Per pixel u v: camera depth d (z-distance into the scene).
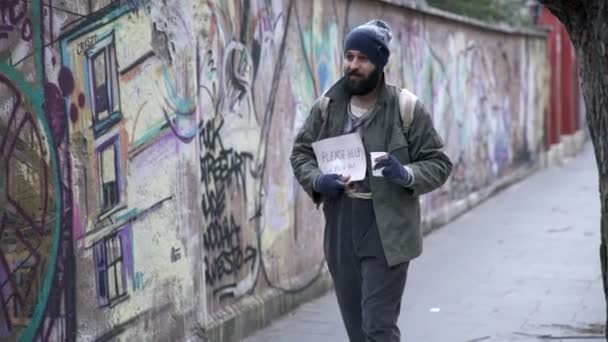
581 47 8.70
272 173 11.99
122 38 8.52
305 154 8.02
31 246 7.30
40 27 7.38
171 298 9.41
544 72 34.19
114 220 8.41
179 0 9.56
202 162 10.13
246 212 11.24
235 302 10.95
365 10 15.90
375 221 7.66
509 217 21.64
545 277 14.73
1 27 6.92
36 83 7.33
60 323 7.69
